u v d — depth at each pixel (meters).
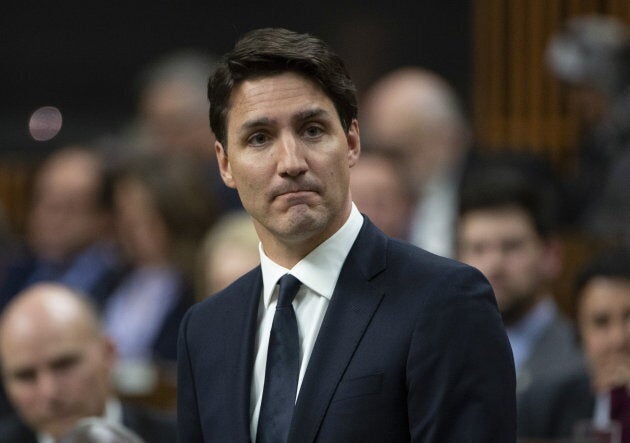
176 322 12.57
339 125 4.68
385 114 14.30
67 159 15.05
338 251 4.76
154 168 13.13
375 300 4.65
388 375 4.51
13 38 22.12
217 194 14.65
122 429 6.23
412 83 14.40
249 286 5.02
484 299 4.60
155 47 21.81
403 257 4.76
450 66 19.77
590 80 13.31
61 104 21.81
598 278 9.00
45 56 22.03
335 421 4.49
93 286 13.48
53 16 22.19
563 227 12.84
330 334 4.62
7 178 17.94
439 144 14.09
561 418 8.91
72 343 8.57
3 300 13.95
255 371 4.81
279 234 4.63
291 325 4.72
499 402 4.50
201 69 16.34
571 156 15.27
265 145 4.63
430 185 13.69
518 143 15.52
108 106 21.78
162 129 15.78
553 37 15.53
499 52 15.79
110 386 8.82
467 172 13.48
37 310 8.65
